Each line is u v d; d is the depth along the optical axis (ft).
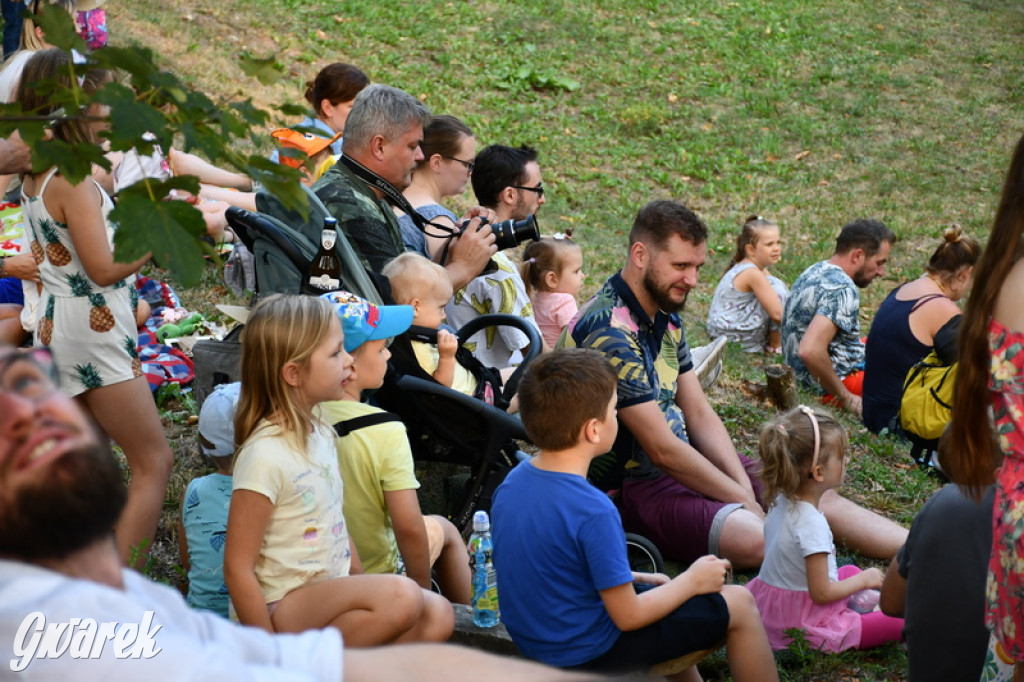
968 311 8.87
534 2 51.98
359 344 11.41
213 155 5.82
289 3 45.32
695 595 10.16
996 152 43.60
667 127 42.73
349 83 21.65
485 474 13.01
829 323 23.08
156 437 12.33
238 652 3.85
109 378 11.86
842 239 24.50
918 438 19.06
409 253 13.97
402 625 9.38
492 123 40.22
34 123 5.89
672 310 14.30
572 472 9.96
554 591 9.75
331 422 11.17
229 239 22.80
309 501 9.68
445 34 46.93
